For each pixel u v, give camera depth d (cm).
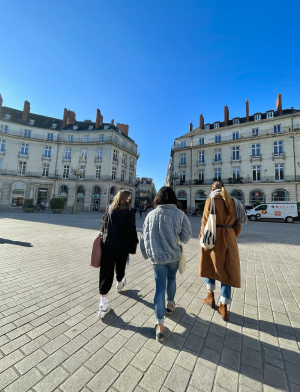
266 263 457
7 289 293
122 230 235
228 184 2812
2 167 3225
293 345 183
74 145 3531
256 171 2730
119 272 282
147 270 398
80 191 3412
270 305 260
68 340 185
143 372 151
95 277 349
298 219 1639
